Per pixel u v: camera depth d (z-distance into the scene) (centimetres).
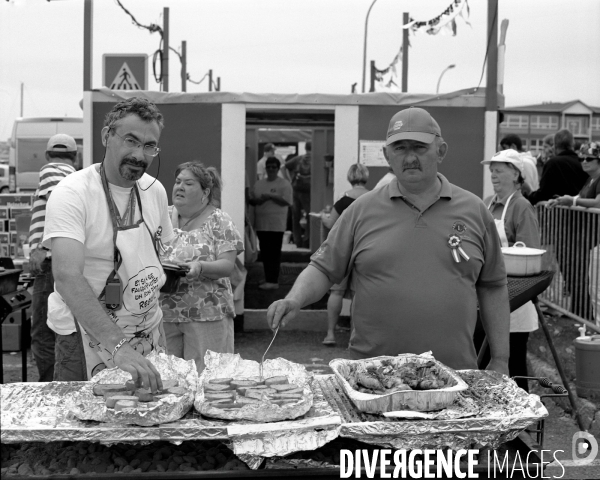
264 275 1098
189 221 509
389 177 777
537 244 537
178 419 247
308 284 338
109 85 985
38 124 1855
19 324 651
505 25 863
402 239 329
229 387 275
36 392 280
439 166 865
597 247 662
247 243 1019
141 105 308
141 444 255
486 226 341
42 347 598
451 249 327
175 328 493
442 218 330
